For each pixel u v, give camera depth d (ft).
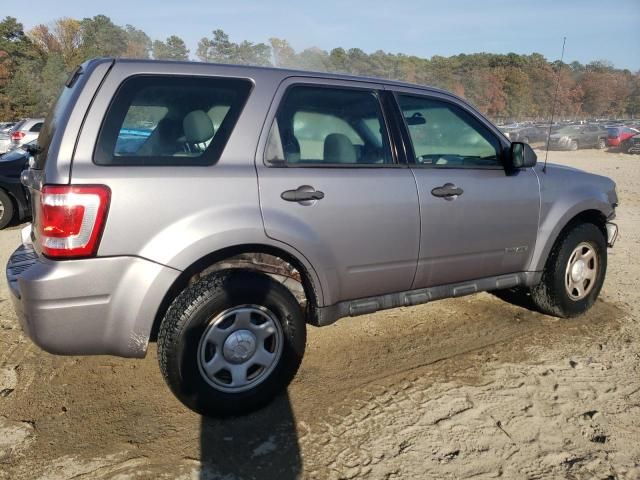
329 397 10.61
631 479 8.35
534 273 13.58
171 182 8.97
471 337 13.51
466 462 8.73
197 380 9.27
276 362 10.01
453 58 312.09
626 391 10.94
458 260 12.18
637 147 88.17
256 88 10.07
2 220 25.16
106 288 8.68
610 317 14.97
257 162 9.80
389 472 8.48
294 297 10.13
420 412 10.09
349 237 10.53
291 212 9.86
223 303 9.25
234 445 9.10
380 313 15.07
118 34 231.91
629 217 31.14
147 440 9.19
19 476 8.26
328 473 8.45
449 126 12.40
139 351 9.09
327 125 10.77
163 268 8.86
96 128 8.79
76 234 8.43
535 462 8.75
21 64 211.20
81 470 8.42
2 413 9.94
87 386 10.94
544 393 10.83
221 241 9.20
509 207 12.67
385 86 11.61
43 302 8.45
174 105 9.53
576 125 100.32
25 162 25.72
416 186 11.33
